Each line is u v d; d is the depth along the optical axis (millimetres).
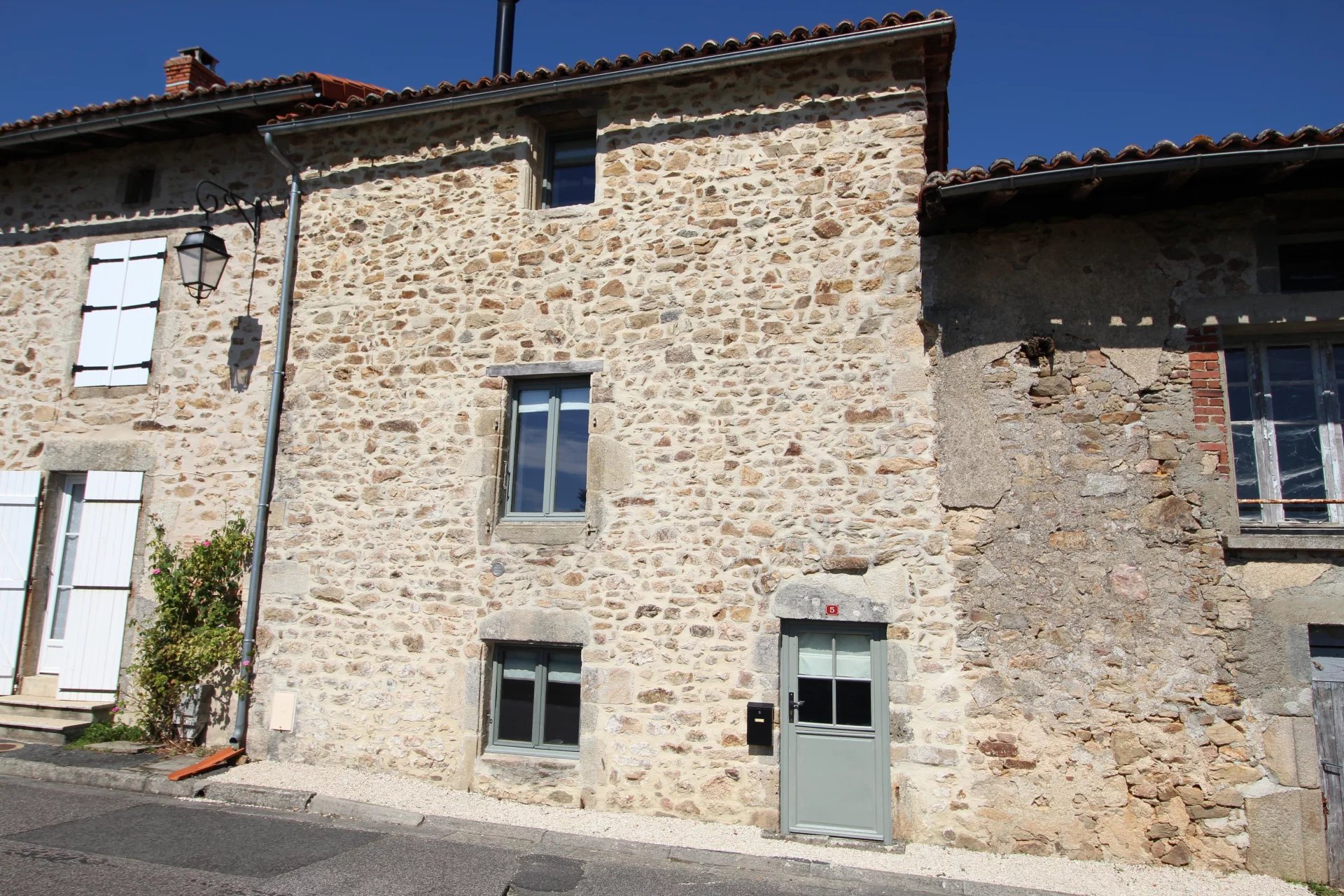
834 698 5352
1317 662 4793
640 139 6242
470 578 5953
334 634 6145
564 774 5551
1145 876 4586
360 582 6168
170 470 6852
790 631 5457
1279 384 5184
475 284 6375
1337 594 4758
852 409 5523
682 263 5984
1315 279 5219
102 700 6656
